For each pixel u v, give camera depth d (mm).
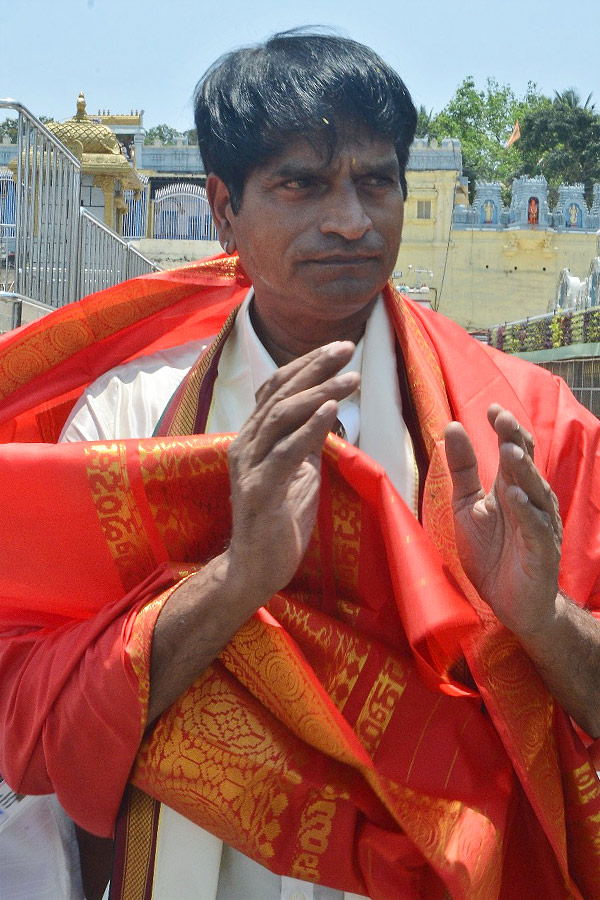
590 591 1500
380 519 1345
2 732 1462
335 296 1409
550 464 1536
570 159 50500
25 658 1480
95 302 1807
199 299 1873
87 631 1387
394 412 1539
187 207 27000
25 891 1574
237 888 1463
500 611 1303
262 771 1350
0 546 1452
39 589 1469
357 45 1429
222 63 1467
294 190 1387
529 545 1236
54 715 1386
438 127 55281
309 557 1420
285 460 1208
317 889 1439
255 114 1376
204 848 1444
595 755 1471
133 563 1445
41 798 1635
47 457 1420
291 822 1359
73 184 7523
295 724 1347
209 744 1359
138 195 26641
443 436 1481
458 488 1341
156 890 1441
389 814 1375
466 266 32562
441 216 32219
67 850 1615
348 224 1359
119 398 1726
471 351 1625
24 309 6070
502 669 1378
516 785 1437
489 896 1314
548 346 14320
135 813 1463
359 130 1376
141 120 31062
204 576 1297
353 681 1378
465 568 1336
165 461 1404
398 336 1576
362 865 1348
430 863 1294
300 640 1378
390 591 1410
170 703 1355
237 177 1436
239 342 1628
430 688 1392
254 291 1590
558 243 32688
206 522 1436
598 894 1429
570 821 1437
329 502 1397
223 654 1368
